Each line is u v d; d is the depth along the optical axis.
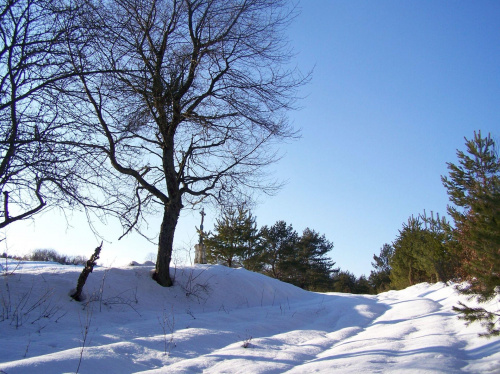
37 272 10.70
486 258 7.21
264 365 6.18
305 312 12.57
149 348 6.84
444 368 5.60
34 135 8.03
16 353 6.05
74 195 8.54
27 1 7.88
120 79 10.74
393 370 5.64
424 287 22.28
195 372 5.86
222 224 34.00
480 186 7.45
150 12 11.62
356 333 9.85
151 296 11.62
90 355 5.89
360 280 62.06
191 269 14.28
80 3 8.77
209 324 9.54
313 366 6.20
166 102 11.96
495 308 9.12
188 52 12.43
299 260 48.38
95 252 10.02
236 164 13.73
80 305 9.66
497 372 5.38
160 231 12.76
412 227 30.41
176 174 13.22
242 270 16.86
